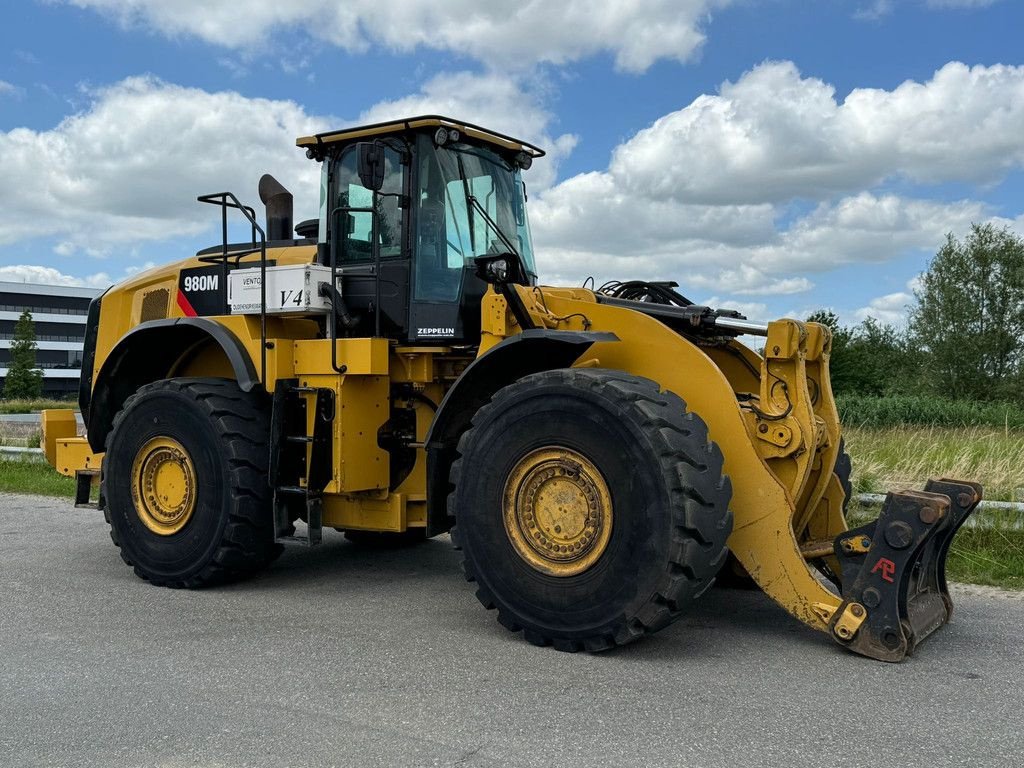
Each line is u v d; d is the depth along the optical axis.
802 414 4.14
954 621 4.53
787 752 2.91
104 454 6.18
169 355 6.19
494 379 4.70
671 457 3.78
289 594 5.26
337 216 5.13
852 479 7.66
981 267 38.09
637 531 3.81
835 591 4.85
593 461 3.92
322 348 5.15
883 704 3.33
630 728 3.12
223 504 5.21
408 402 5.41
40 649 4.12
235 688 3.57
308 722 3.20
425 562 6.23
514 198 5.82
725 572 5.24
